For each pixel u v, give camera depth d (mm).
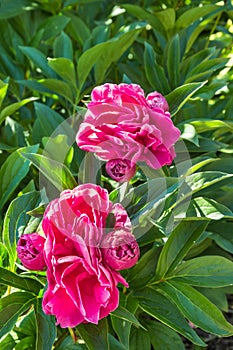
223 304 1526
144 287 1247
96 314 1045
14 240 1223
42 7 1870
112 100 1132
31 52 1633
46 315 1152
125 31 1648
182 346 1377
